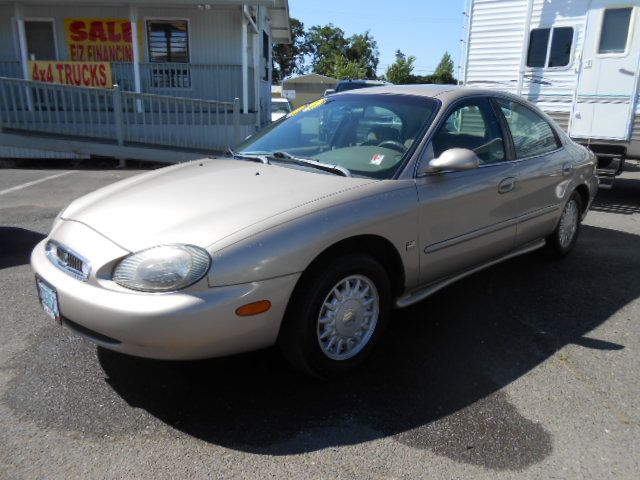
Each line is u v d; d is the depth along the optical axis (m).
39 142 11.34
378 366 3.13
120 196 3.07
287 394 2.84
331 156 3.48
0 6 13.74
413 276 3.27
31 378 2.92
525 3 8.31
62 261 2.74
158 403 2.74
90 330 2.54
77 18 14.00
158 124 12.41
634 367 3.16
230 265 2.43
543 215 4.36
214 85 13.99
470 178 3.53
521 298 4.16
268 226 2.57
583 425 2.62
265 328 2.57
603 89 7.75
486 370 3.11
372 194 2.97
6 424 2.54
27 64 12.74
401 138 3.42
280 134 3.97
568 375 3.06
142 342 2.38
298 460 2.35
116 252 2.51
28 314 3.70
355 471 2.29
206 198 2.86
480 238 3.69
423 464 2.34
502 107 4.07
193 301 2.36
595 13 7.64
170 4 12.68
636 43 7.36
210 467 2.30
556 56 8.16
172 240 2.49
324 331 2.84
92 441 2.45
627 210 7.34
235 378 2.98
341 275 2.81
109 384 2.89
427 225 3.24
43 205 7.26
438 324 3.69
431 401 2.80
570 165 4.63
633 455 2.41
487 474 2.28
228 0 12.66
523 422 2.63
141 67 13.71
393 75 48.59
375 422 2.62
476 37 8.98
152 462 2.32
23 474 2.23
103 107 12.95
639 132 7.52
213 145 12.34
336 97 4.11
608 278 4.62
